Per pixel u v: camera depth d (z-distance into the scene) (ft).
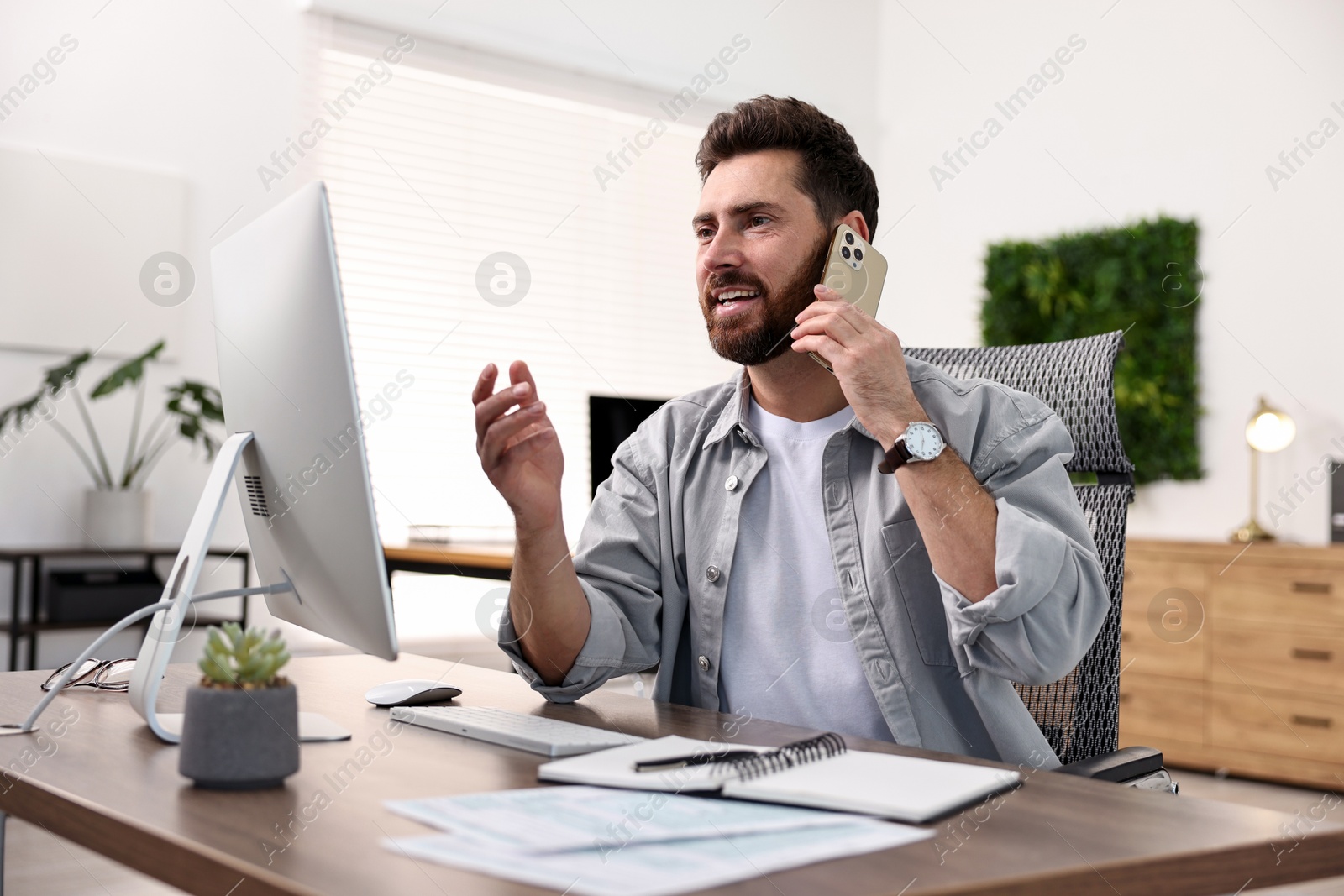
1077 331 13.74
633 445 4.48
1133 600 11.60
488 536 12.57
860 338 3.58
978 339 15.10
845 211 4.26
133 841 2.13
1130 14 13.74
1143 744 11.46
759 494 4.16
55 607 10.43
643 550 4.24
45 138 11.06
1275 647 10.62
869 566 3.89
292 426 2.96
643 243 15.20
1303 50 12.16
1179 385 12.92
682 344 15.56
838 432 4.06
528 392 3.40
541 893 1.72
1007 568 3.29
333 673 4.25
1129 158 13.69
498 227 14.03
